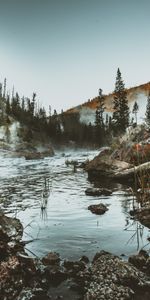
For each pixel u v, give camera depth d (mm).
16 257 4984
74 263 5184
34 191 12562
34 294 4375
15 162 31984
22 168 24297
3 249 5164
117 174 14844
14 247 5457
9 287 4445
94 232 7105
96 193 11656
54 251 5965
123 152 17266
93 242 6453
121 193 11570
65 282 4723
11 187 13695
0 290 4363
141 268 5133
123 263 4891
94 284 4484
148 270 5059
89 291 4324
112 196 11078
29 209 9352
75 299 4281
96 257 5414
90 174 17047
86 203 10039
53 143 87750
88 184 14141
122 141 17984
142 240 6527
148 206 8328
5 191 12609
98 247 6168
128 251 5930
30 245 6258
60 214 8711
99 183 14320
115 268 4777
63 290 4512
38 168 24047
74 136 99562
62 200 10609
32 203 10172
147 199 9070
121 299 4152
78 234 6949
